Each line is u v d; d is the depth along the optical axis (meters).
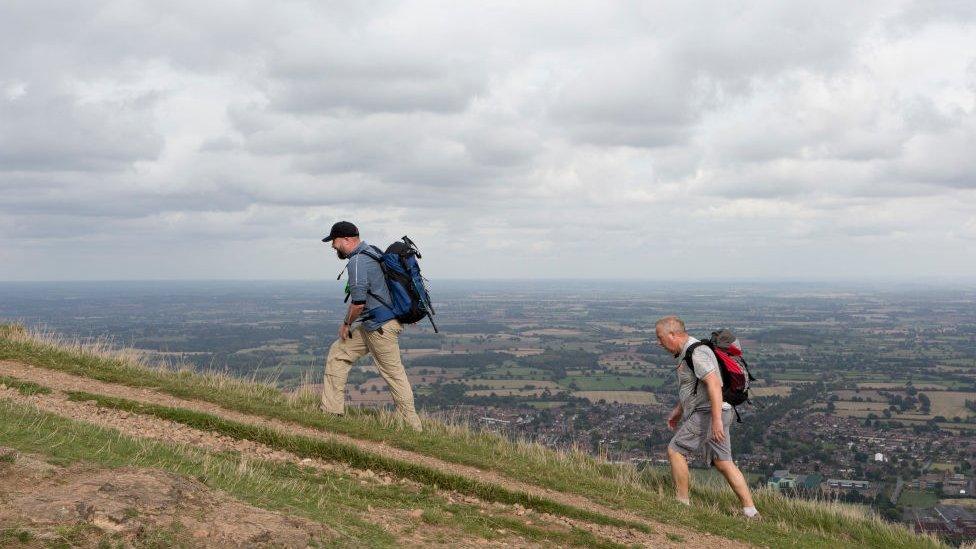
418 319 9.41
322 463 7.33
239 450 7.28
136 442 6.04
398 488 6.82
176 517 3.78
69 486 3.88
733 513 8.51
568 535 6.20
